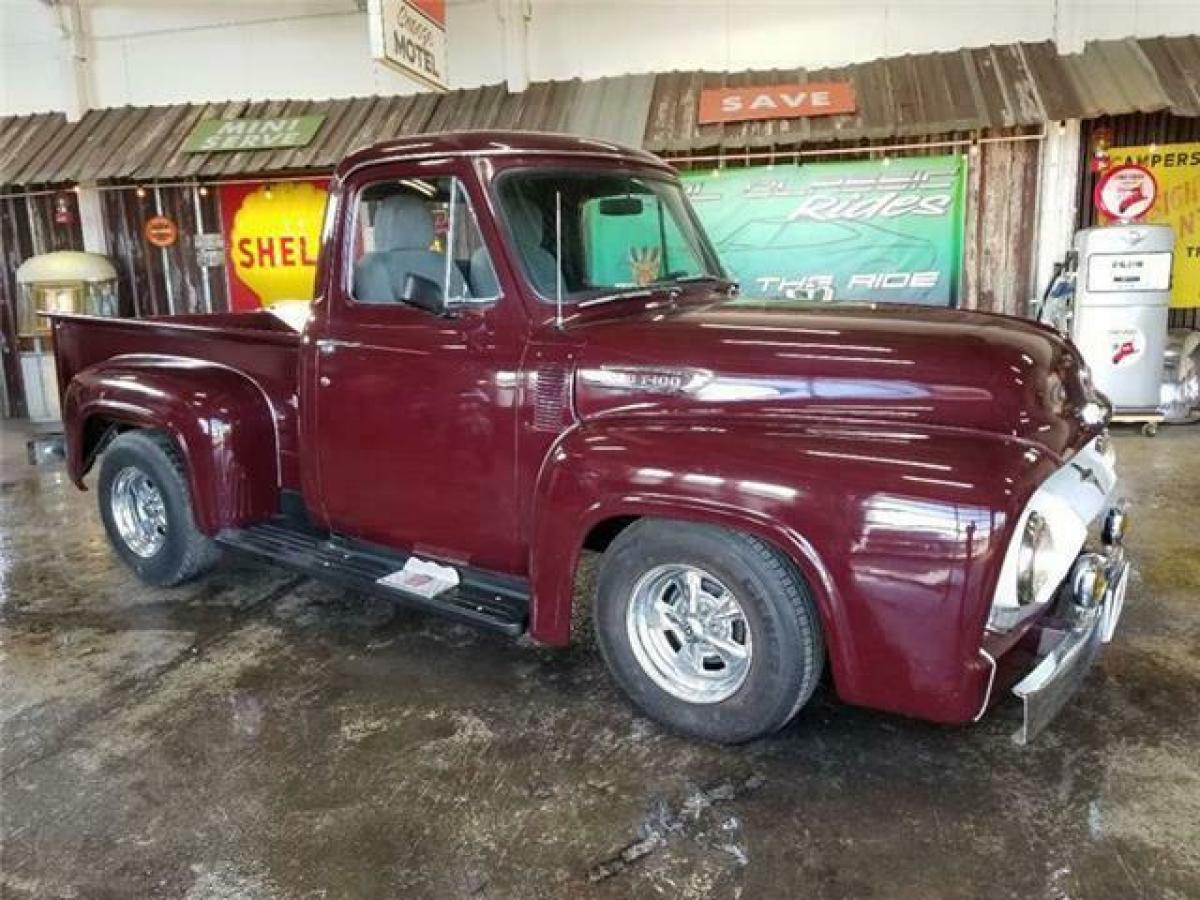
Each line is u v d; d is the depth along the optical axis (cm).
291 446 359
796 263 738
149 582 391
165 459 371
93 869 215
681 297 310
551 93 776
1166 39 680
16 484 591
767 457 231
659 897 201
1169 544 410
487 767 252
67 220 872
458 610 283
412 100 807
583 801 236
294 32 841
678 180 344
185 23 858
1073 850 212
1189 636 320
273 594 384
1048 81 661
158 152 799
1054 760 249
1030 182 698
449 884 207
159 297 875
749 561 235
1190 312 706
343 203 306
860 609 220
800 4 750
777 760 252
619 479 247
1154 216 694
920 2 728
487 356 281
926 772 245
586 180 298
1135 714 271
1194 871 204
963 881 203
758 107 696
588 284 291
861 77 715
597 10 785
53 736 275
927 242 713
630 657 266
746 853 215
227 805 238
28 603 382
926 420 236
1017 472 215
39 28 875
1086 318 632
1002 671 225
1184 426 654
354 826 229
